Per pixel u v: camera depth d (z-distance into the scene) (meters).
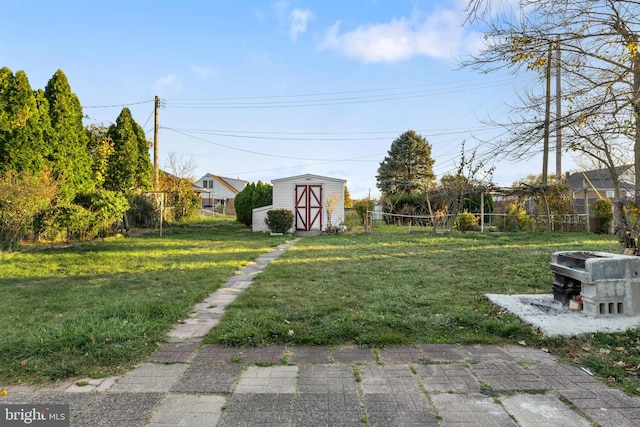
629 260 4.07
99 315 4.28
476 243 11.57
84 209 12.80
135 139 17.91
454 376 2.85
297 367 3.03
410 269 7.29
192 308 4.84
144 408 2.39
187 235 16.00
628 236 4.98
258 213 18.00
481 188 14.89
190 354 3.31
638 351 3.25
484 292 5.45
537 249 9.91
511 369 2.96
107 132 17.05
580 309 4.25
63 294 5.60
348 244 11.96
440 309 4.57
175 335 3.81
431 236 14.09
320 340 3.57
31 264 8.39
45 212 11.39
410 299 5.00
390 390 2.63
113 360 3.12
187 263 8.50
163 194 18.39
